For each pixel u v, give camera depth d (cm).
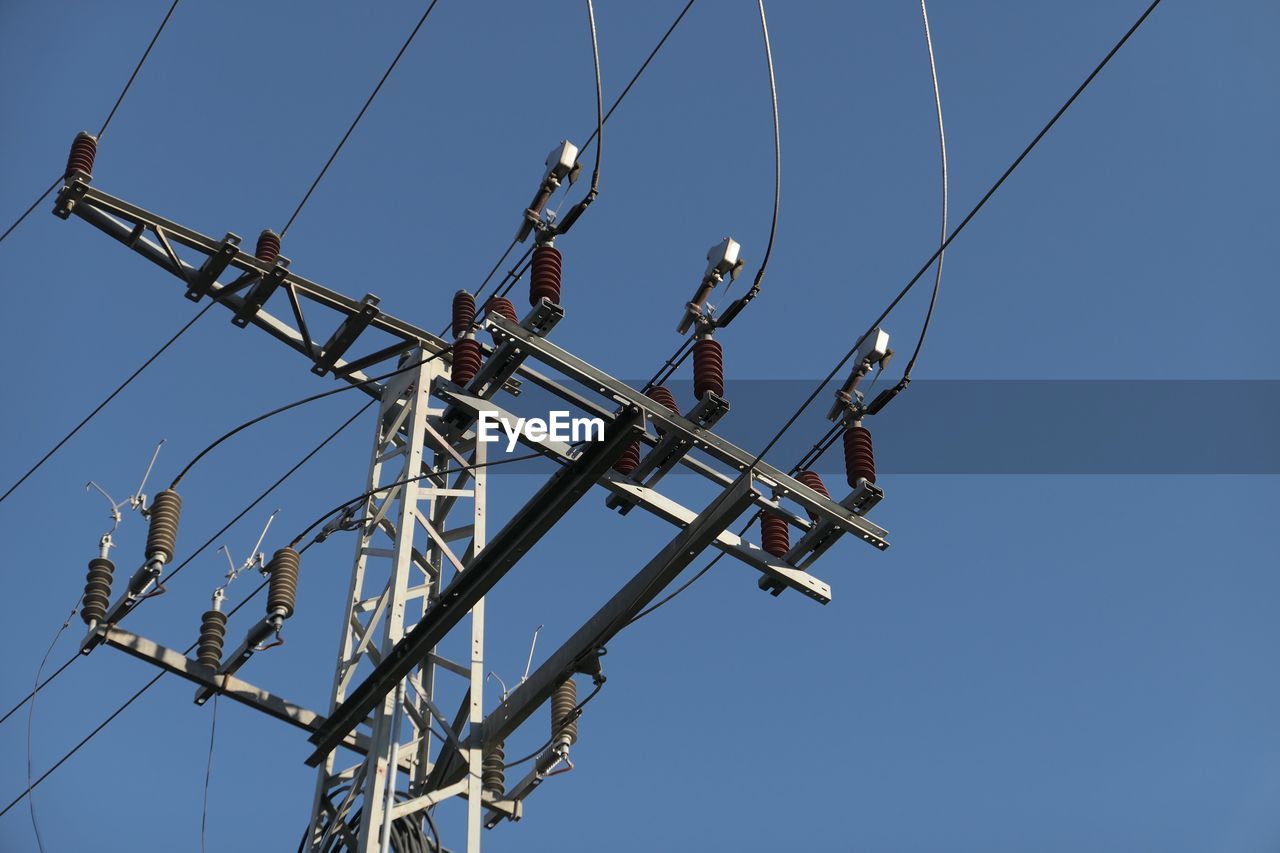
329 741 1820
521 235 1681
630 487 1698
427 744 1852
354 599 1923
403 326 2031
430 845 1792
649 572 1714
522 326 1630
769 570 1741
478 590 1716
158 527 1848
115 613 1823
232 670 1850
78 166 1862
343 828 1795
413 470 1911
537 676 1802
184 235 1917
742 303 1667
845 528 1731
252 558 1916
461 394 1686
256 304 1950
